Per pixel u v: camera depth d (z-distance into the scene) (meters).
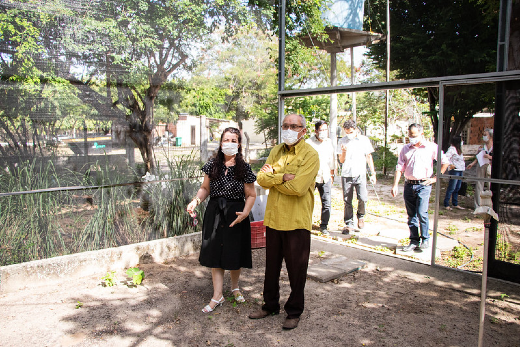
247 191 3.59
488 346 3.00
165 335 3.13
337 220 7.50
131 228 4.90
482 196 2.61
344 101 13.95
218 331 3.21
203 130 5.56
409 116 14.88
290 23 7.88
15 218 4.11
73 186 4.43
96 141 4.62
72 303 3.63
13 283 3.86
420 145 5.22
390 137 15.13
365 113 14.60
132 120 4.89
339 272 4.49
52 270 4.07
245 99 6.06
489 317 3.48
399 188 11.52
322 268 4.64
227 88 5.79
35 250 4.21
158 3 4.87
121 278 4.27
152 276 4.36
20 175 4.15
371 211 8.47
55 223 4.34
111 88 4.68
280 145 3.47
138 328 3.22
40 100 4.22
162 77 5.09
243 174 3.51
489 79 4.15
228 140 3.50
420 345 3.01
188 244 5.14
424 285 4.23
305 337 3.13
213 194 3.60
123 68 4.74
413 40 5.40
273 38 8.13
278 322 3.38
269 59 6.33
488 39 4.73
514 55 4.06
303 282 3.26
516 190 4.17
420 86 4.77
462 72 5.03
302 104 12.26
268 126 7.92
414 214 5.37
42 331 3.11
